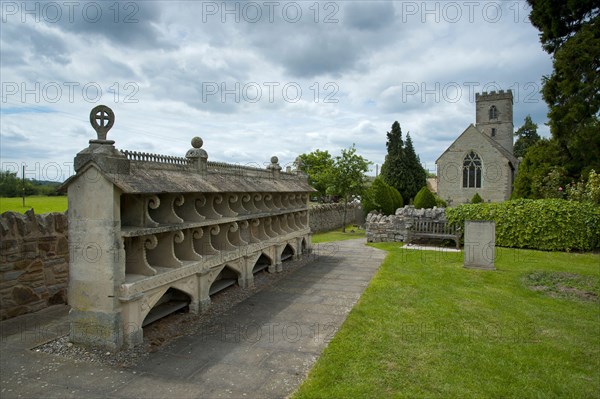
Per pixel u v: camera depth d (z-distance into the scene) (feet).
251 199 30.73
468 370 14.38
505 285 28.30
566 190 62.59
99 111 15.99
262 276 31.86
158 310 20.24
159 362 15.30
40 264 22.06
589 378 13.97
